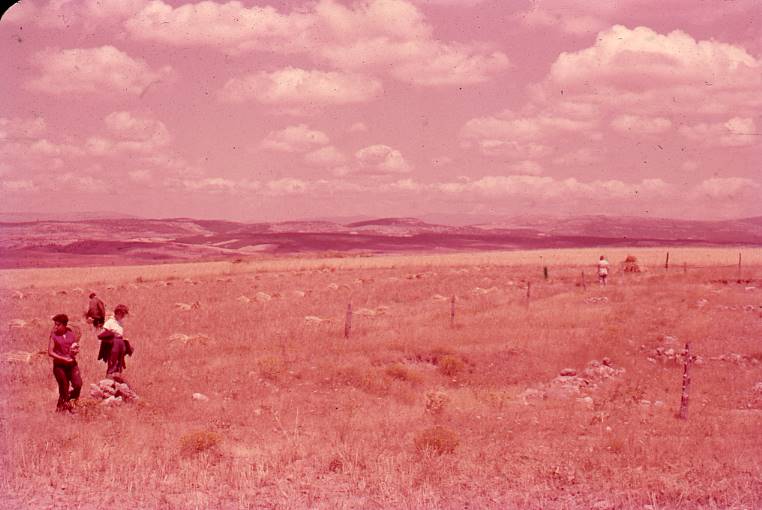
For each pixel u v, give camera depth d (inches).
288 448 440.1
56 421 494.9
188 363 794.8
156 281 2329.0
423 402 671.8
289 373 756.6
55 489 331.3
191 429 504.4
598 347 956.0
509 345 955.3
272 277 2345.0
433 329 1072.2
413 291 1763.0
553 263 2987.2
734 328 1119.6
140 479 356.2
